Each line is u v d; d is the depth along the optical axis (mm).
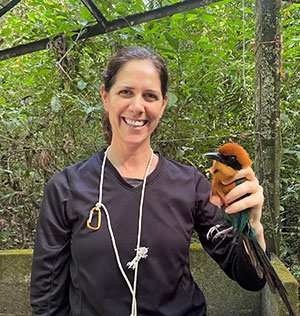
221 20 4133
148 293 1417
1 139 3594
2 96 4500
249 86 3463
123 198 1507
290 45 3670
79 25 3484
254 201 1398
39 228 1587
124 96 1509
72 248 1485
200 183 1672
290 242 3596
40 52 4238
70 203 1539
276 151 2666
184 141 3195
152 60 1531
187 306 1478
